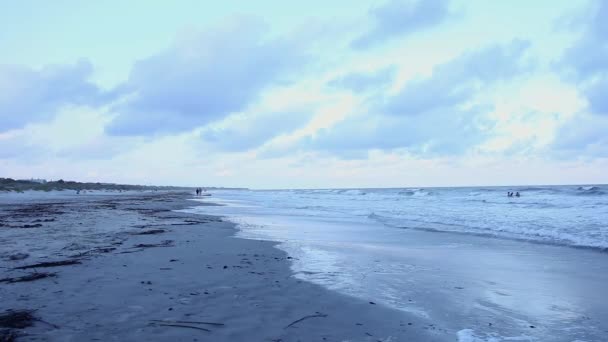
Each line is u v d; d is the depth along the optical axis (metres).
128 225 15.65
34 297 5.32
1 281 6.14
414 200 42.47
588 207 25.11
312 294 6.12
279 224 18.80
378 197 53.81
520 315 5.43
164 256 8.81
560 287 6.99
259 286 6.45
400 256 10.06
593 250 11.08
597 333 4.79
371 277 7.57
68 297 5.38
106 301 5.27
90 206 30.08
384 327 4.80
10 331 4.08
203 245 10.85
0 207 27.20
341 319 5.03
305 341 4.21
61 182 78.62
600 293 6.60
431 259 9.70
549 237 13.33
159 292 5.80
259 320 4.79
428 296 6.29
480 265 8.99
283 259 9.10
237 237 13.11
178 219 19.97
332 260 9.24
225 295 5.80
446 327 4.89
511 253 10.68
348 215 24.98
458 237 14.05
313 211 29.14
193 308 5.11
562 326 5.02
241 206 37.53
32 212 21.98
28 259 7.94
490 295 6.42
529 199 36.25
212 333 4.29
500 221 18.28
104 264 7.64
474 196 46.62
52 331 4.14
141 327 4.36
